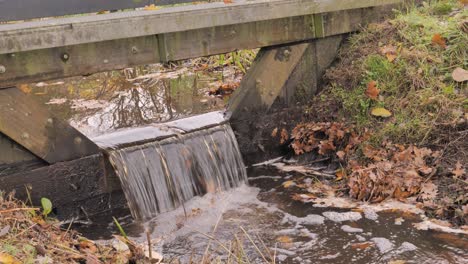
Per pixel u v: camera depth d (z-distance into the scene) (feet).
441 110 16.75
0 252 10.21
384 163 16.24
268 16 17.51
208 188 17.06
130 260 11.76
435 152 16.10
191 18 16.14
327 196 16.30
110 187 15.83
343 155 17.54
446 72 17.70
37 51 14.21
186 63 28.86
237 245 12.45
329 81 19.42
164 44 16.10
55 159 14.98
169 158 16.53
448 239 13.47
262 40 17.93
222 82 24.79
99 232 14.94
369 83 17.94
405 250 13.17
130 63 15.70
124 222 15.53
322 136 18.63
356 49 19.35
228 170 17.61
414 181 15.58
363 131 17.66
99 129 18.69
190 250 13.88
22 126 14.35
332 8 18.75
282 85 18.92
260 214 15.60
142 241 14.44
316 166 18.37
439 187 15.31
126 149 16.05
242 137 18.57
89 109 21.39
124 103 22.03
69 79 26.68
